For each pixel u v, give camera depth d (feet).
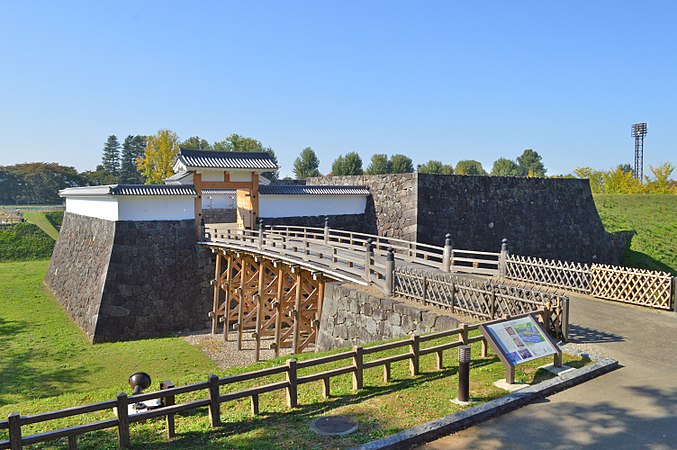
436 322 37.04
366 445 19.01
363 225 95.20
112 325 69.05
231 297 72.43
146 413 20.44
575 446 19.13
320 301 52.85
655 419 21.24
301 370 31.96
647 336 33.37
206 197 112.78
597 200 138.21
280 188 88.02
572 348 30.68
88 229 85.76
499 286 35.12
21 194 297.94
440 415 21.66
